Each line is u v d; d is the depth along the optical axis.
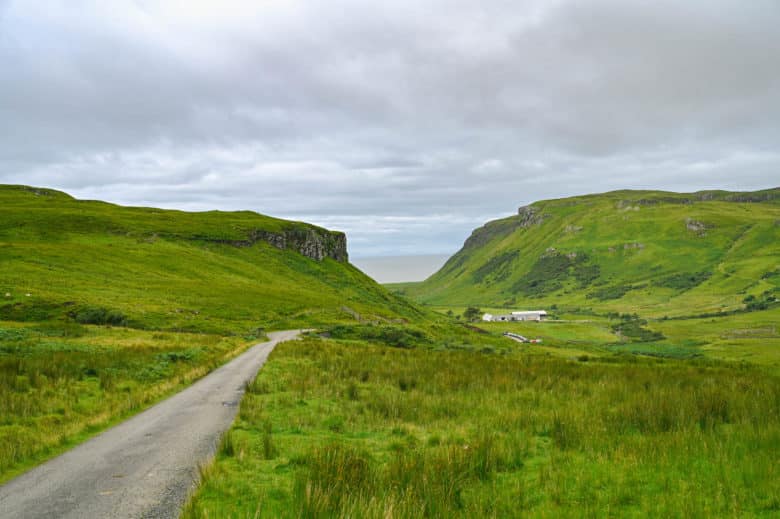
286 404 16.70
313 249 167.88
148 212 171.38
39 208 138.12
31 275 72.19
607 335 199.62
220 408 16.69
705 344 168.88
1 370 20.84
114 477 9.73
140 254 105.94
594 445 11.59
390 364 27.17
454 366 26.94
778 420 13.20
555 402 17.48
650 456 10.30
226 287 91.81
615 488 8.61
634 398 17.05
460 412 16.12
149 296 73.88
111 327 48.81
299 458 10.28
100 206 170.62
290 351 33.72
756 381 21.31
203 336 49.31
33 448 11.44
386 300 151.62
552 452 11.28
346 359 29.34
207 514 7.30
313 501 7.48
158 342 40.00
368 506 7.35
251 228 152.00
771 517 7.22
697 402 15.42
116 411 15.97
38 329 41.06
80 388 19.69
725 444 10.90
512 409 16.25
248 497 8.31
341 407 16.34
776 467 9.10
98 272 84.19
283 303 85.06
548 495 8.51
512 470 10.22
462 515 7.52
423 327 82.12
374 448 11.65
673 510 7.55
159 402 18.20
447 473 9.10
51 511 8.02
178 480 9.49
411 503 7.70
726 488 8.34
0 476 9.89
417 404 17.05
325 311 84.31
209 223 151.75
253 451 11.05
